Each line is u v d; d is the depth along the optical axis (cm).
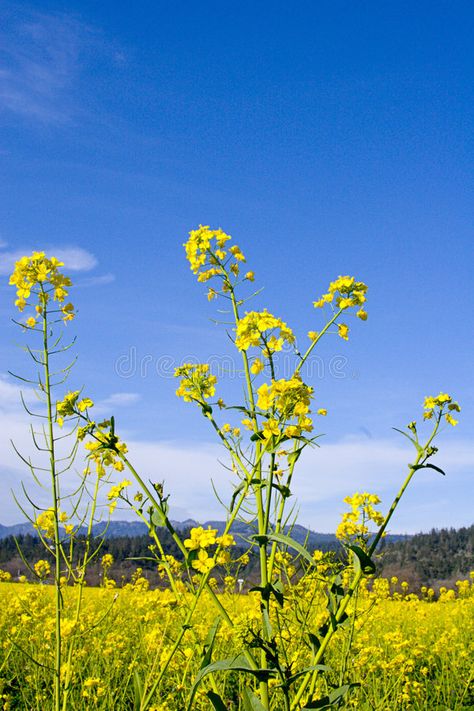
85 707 90
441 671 128
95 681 91
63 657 90
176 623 96
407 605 170
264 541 69
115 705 96
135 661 104
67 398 74
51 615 107
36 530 75
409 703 109
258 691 73
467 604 197
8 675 103
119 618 134
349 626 87
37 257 77
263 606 70
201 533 70
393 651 133
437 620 192
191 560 70
